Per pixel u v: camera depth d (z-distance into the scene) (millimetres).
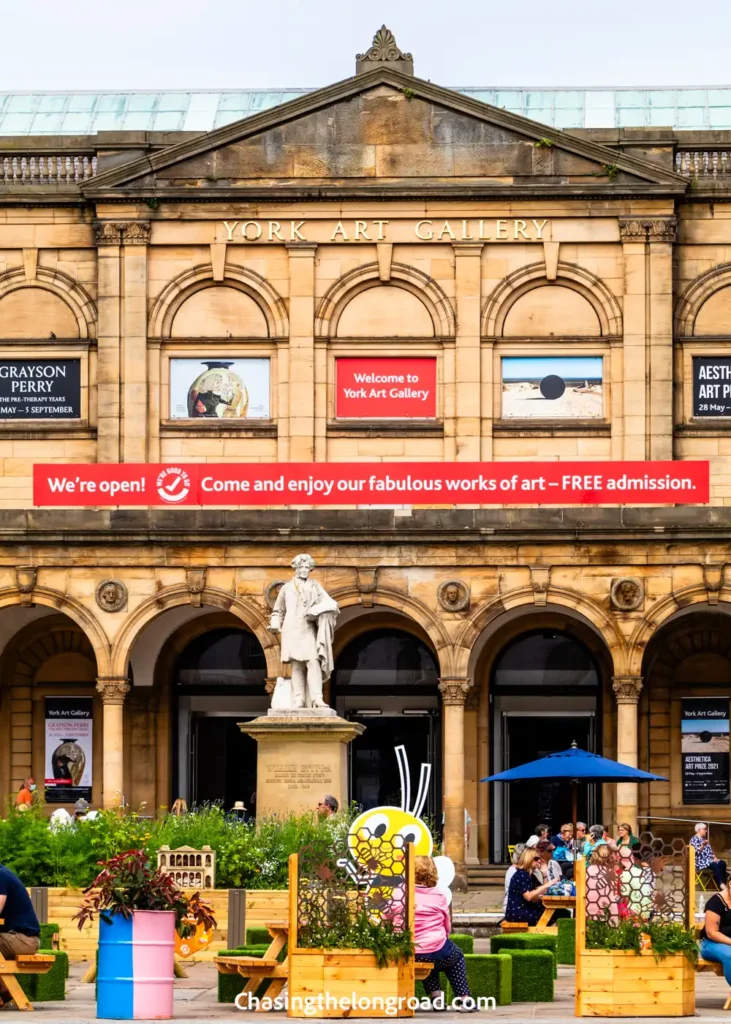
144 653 66750
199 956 38188
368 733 67312
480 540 61688
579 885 29359
